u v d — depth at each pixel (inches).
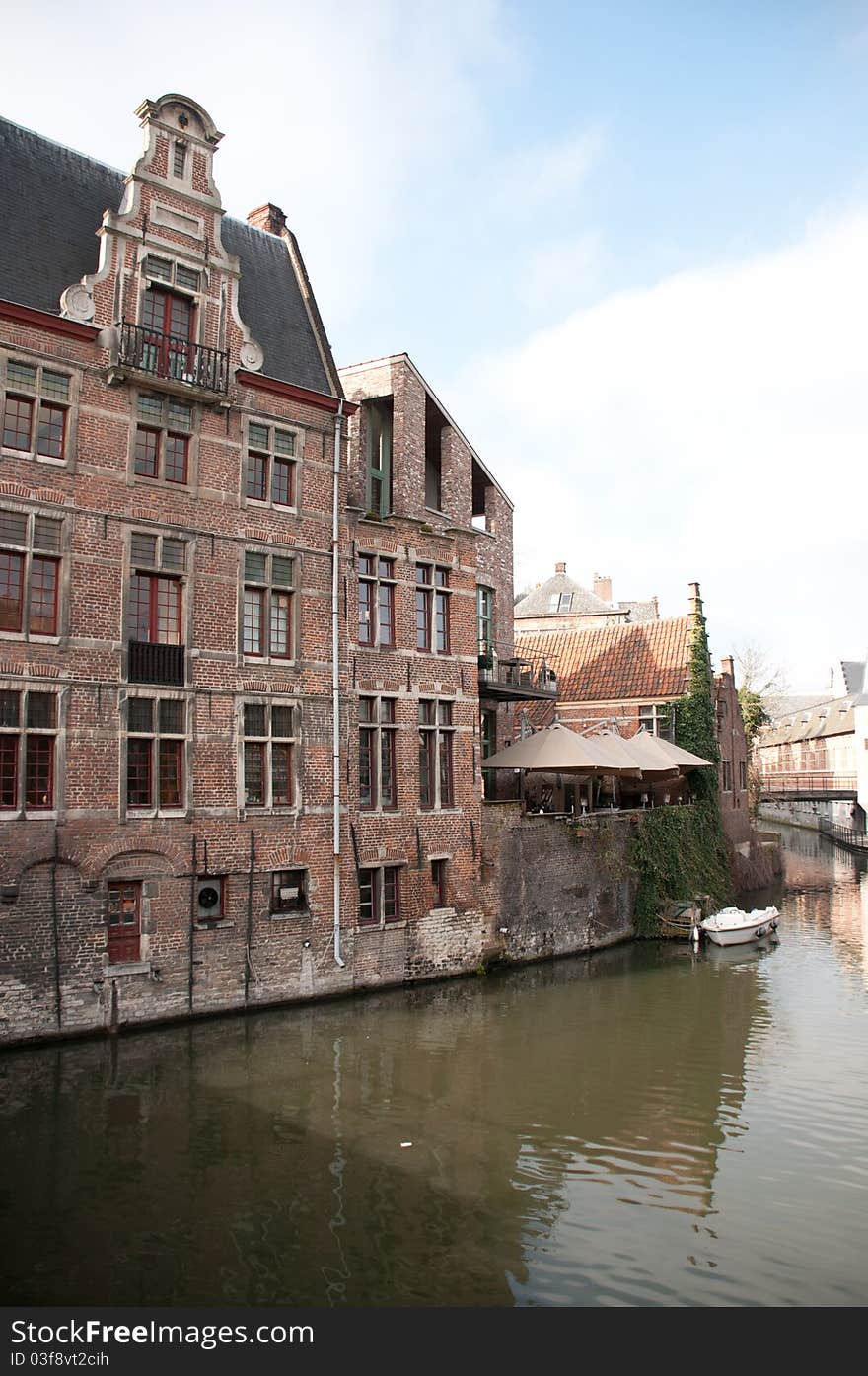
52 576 632.4
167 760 678.5
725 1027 724.0
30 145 676.1
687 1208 434.9
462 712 908.6
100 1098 539.5
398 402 893.8
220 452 718.5
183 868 675.4
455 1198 437.4
